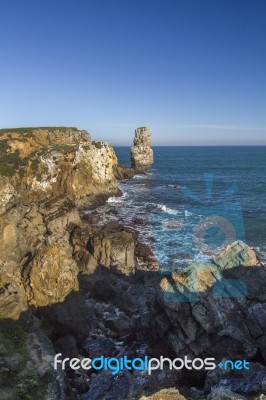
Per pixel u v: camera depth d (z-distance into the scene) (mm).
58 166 61938
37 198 59406
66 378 15367
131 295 24953
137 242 37562
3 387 13945
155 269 28766
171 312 14555
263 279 14250
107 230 43719
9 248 24125
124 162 181125
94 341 19594
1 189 29672
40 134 85875
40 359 15508
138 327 19594
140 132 124125
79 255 27875
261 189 77562
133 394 13430
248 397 10977
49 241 21016
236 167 148000
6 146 74438
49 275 18922
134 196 71812
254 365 12867
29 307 18984
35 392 13953
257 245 37750
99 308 23703
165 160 194625
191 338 14117
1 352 15617
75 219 37875
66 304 19141
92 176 66375
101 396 13953
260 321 13539
